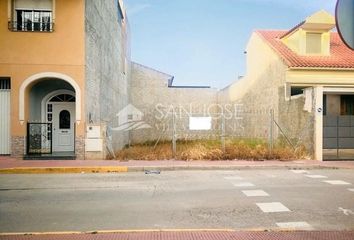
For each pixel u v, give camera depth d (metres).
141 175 11.66
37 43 14.78
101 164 13.19
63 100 16.95
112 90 21.75
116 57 23.25
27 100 14.99
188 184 9.89
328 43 19.52
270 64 20.47
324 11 18.78
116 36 23.22
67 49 14.87
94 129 14.84
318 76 17.88
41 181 10.37
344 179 10.88
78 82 14.85
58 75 14.80
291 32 20.34
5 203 7.55
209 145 16.98
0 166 12.51
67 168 12.31
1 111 15.06
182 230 5.65
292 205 7.36
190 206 7.28
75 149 14.71
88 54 15.58
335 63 18.12
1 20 14.66
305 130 16.14
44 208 7.12
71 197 8.14
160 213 6.73
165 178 11.01
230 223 6.09
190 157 14.98
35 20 15.12
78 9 14.95
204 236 5.35
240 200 7.82
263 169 13.30
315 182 10.28
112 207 7.20
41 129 15.97
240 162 14.26
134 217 6.46
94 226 5.90
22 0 14.98
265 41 21.34
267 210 6.96
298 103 16.80
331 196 8.28
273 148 16.22
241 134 26.42
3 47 14.66
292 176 11.51
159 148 17.80
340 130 15.69
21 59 14.70
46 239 5.22
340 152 16.06
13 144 14.62
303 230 5.68
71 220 6.27
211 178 11.02
